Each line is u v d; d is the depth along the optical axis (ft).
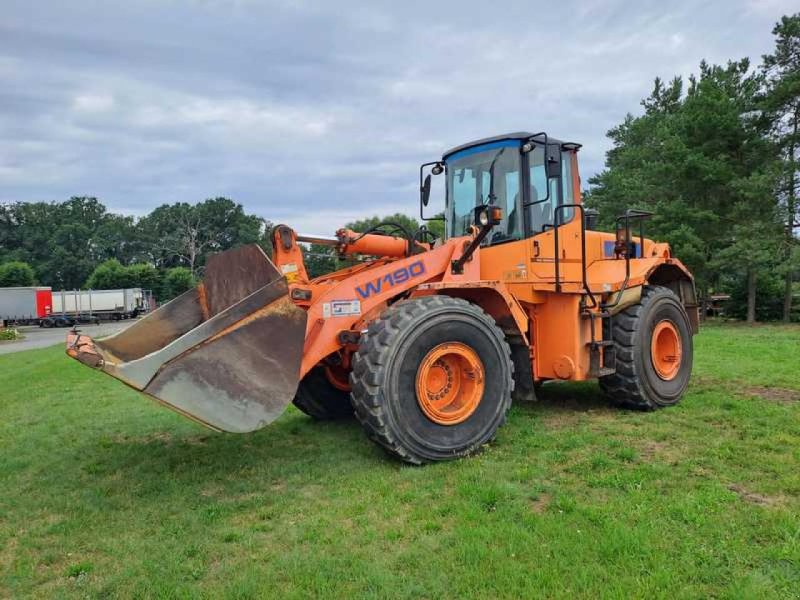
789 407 19.20
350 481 13.51
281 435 17.99
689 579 8.88
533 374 18.61
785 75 62.75
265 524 11.40
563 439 16.03
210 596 8.89
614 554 9.55
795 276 73.41
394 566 9.57
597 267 20.26
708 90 66.95
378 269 15.81
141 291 167.32
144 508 12.46
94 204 303.68
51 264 254.27
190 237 268.82
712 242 68.33
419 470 13.93
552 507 11.58
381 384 13.71
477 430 14.90
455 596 8.70
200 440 17.97
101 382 32.50
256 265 14.89
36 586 9.52
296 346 13.15
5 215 273.33
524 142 18.54
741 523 10.53
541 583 8.87
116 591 9.19
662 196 69.87
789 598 8.30
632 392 19.22
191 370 12.08
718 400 20.36
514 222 18.54
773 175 59.82
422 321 14.26
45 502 13.03
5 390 31.73
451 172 20.15
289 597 8.76
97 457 16.47
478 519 11.10
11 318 143.13
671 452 14.79
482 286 16.10
